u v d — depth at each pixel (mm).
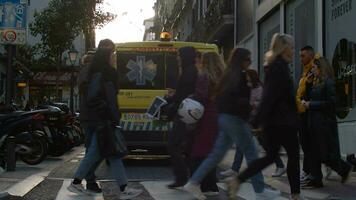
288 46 6332
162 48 12078
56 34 31359
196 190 6781
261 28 21047
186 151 7512
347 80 12422
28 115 12516
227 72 6770
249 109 6703
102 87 7543
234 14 25578
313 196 7824
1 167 11469
